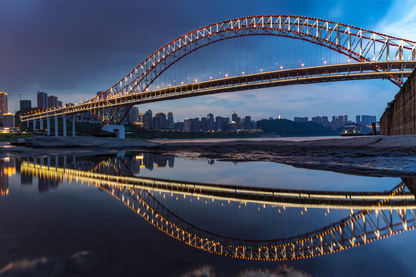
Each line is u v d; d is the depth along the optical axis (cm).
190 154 2078
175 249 238
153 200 487
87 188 609
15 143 3553
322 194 563
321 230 307
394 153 1337
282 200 501
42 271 191
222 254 228
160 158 1683
